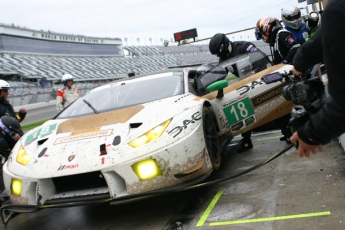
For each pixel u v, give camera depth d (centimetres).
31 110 2128
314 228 203
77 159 256
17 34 3806
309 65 138
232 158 409
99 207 325
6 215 336
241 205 258
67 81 641
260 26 452
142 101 337
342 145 350
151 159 247
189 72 395
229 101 355
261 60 405
